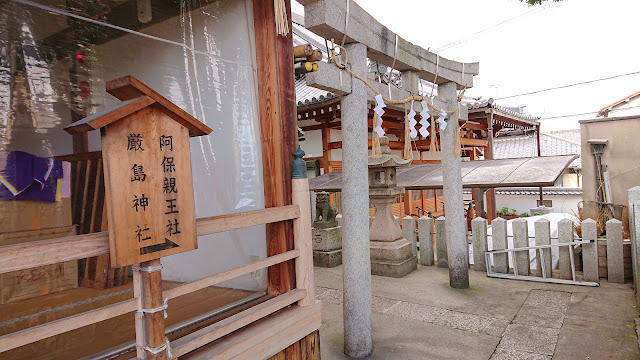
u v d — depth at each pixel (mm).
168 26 3455
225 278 2307
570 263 6039
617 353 3725
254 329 2594
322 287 6344
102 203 3164
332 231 7863
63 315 2619
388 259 6867
